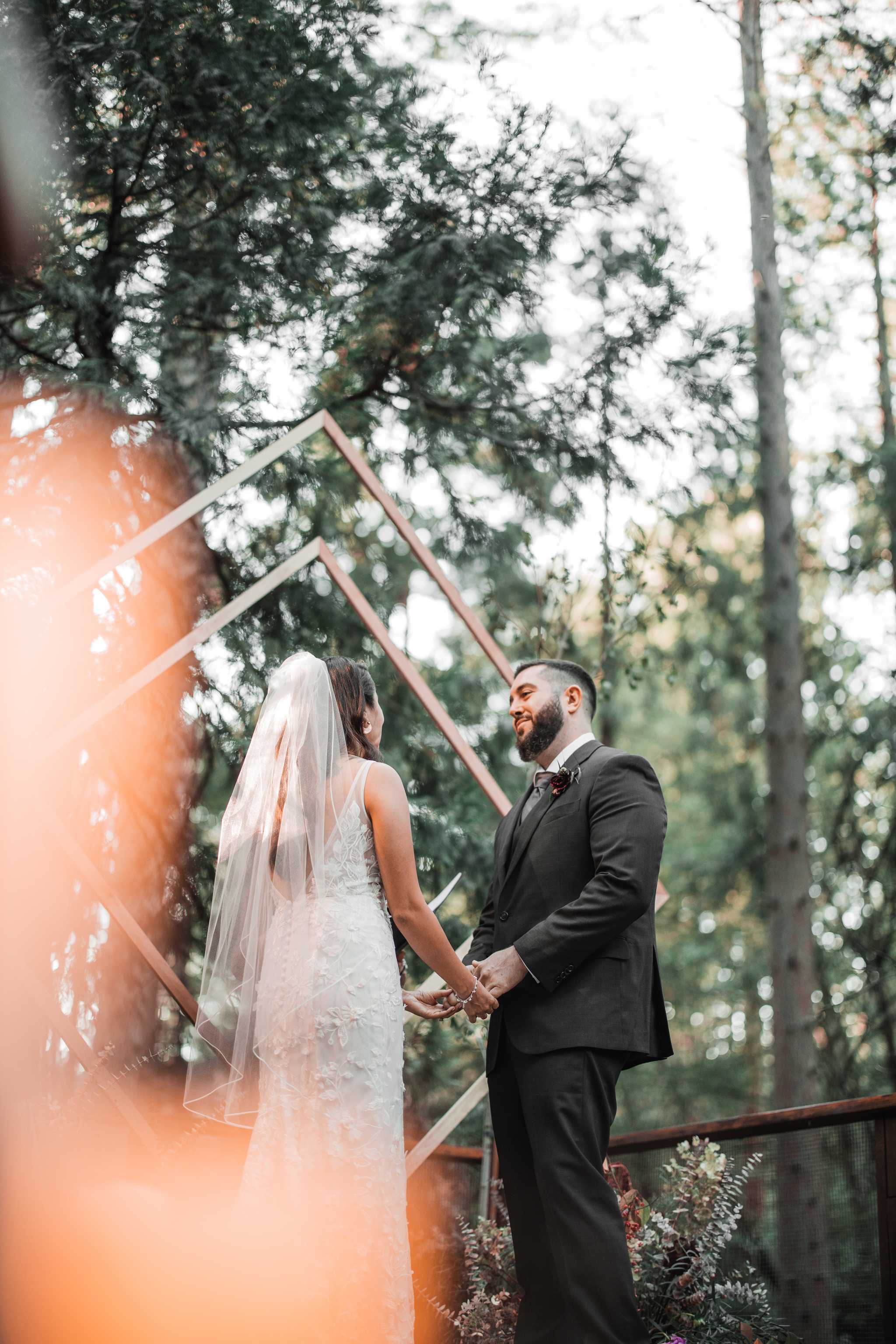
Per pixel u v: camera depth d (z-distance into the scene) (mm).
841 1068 7344
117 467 4516
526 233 4777
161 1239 2295
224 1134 2791
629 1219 2873
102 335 4457
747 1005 11484
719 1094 10234
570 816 2732
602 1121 2504
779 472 7461
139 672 3133
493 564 6234
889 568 7957
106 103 4254
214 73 4188
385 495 3475
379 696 5402
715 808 9984
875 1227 2965
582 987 2555
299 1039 2258
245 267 4500
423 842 5141
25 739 3033
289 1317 2135
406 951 4562
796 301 7219
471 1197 3758
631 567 5637
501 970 2521
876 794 8195
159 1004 4262
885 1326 2859
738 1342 2764
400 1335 2135
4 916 2783
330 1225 2152
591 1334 2273
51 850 3633
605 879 2555
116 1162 2564
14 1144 2398
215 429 4488
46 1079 3574
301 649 4984
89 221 4453
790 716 7586
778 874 7430
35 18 4051
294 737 2465
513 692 2986
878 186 6477
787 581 7613
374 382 4988
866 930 7508
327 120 4430
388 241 4727
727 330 5133
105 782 4352
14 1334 2193
